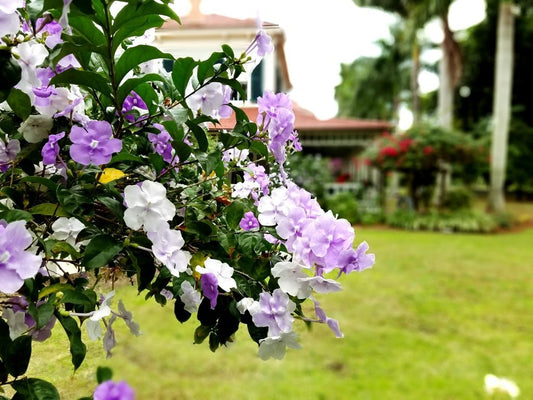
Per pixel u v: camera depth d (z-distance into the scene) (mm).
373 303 4145
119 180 801
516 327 3723
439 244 7797
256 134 844
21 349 595
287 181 893
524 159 16172
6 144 700
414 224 9914
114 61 692
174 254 686
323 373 2652
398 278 5191
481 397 2506
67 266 862
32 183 723
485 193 16984
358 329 3447
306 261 707
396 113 23031
